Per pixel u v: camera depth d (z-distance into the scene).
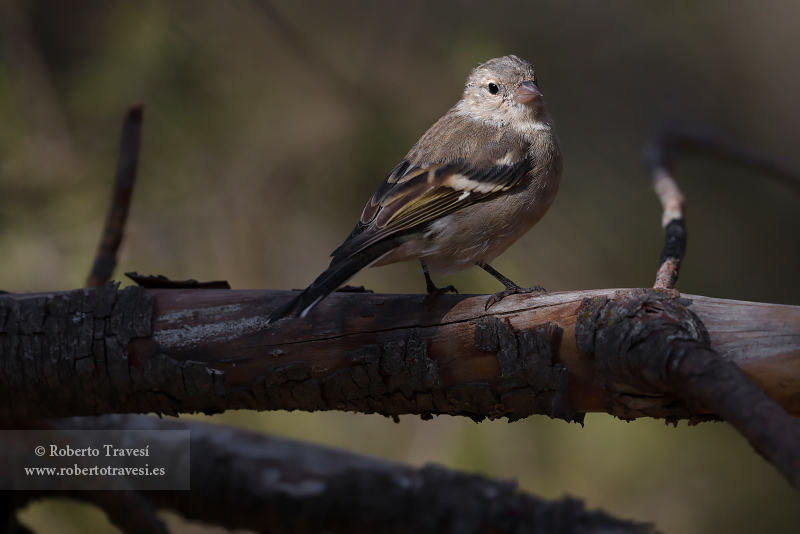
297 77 11.18
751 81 16.02
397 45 12.07
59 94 10.51
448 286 7.50
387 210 7.26
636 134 13.65
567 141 13.33
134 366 6.22
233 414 10.03
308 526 7.73
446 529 7.38
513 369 5.62
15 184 9.88
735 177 13.81
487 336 5.65
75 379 6.27
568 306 5.56
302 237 11.39
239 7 10.92
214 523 8.08
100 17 10.72
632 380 5.23
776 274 13.34
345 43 12.16
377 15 12.23
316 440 10.13
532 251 11.73
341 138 11.16
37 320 6.24
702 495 10.48
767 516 10.57
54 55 10.69
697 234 13.41
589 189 12.57
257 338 6.11
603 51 14.15
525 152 7.73
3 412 6.51
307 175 11.19
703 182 13.85
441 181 7.39
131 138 7.75
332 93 11.23
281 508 7.84
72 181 10.08
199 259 11.00
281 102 11.14
